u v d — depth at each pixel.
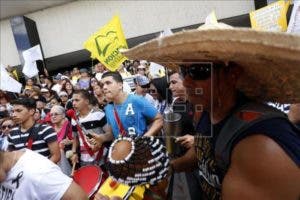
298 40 0.63
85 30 11.34
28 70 6.63
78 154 3.05
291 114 1.35
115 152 0.97
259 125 0.74
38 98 6.02
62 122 3.33
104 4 11.04
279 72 0.79
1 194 1.23
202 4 10.20
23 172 1.18
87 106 2.95
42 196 1.21
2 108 5.76
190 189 1.29
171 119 1.03
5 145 2.73
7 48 11.88
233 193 0.73
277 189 0.69
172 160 1.18
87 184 1.81
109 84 2.39
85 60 11.48
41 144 2.66
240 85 0.86
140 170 0.95
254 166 0.71
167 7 10.55
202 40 0.66
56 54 11.65
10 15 11.52
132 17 10.89
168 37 0.70
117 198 1.25
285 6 3.06
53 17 11.45
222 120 0.86
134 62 6.52
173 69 0.98
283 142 0.72
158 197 1.28
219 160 0.83
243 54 0.69
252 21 3.20
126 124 2.35
